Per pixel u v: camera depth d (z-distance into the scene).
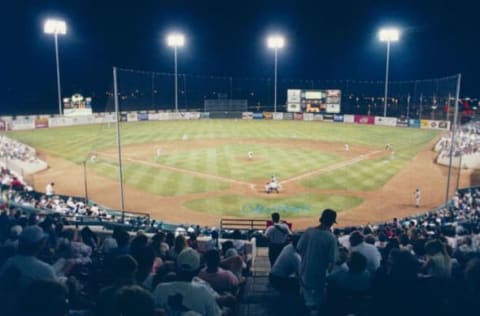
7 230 12.55
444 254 9.27
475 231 18.70
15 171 44.09
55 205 30.19
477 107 105.44
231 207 35.81
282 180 44.03
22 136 70.38
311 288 8.66
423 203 37.31
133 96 125.31
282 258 9.82
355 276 8.12
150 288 7.72
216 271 8.45
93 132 75.75
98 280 9.15
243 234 22.30
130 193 39.59
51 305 4.38
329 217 8.73
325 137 72.69
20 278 6.49
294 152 58.56
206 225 31.67
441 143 60.16
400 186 42.56
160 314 5.27
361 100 120.50
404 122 87.69
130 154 56.09
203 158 53.81
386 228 20.84
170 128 81.88
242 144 64.62
